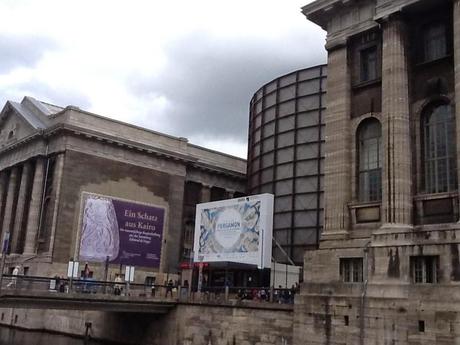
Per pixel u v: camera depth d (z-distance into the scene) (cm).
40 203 6712
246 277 5159
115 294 4897
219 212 5469
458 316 2809
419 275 3062
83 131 6631
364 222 3497
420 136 3397
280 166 7494
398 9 3459
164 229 7294
